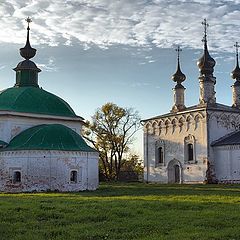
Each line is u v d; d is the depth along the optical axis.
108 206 23.50
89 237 15.08
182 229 16.34
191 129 64.56
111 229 16.53
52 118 50.84
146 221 18.17
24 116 49.03
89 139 77.00
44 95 52.59
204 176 61.50
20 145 44.78
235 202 26.23
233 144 58.97
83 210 21.61
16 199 29.52
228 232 15.53
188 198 30.09
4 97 51.06
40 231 16.19
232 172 58.91
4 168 44.22
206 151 61.59
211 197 31.05
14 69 56.44
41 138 44.69
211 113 62.47
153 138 71.56
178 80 72.12
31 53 56.31
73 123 52.84
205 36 67.00
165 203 25.06
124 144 77.19
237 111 65.00
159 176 69.62
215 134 62.47
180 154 66.00
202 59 66.44
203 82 65.94
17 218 19.25
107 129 76.81
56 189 43.12
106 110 76.81
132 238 14.99
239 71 70.94
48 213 20.47
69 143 45.03
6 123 48.16
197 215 19.81
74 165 44.31
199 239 14.37
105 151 77.31
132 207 22.94
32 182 43.09
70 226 17.30
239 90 70.19
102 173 78.00
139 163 89.88
